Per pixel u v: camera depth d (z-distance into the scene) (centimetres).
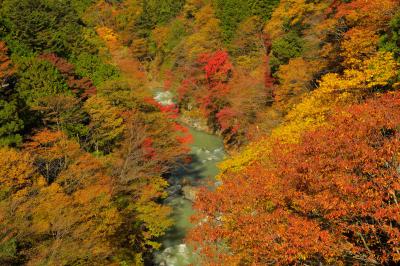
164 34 6900
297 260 1230
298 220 1165
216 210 1441
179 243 2502
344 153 1228
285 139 1878
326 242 1077
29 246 1555
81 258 1609
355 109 1415
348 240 1290
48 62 2875
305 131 1631
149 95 3378
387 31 2277
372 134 1248
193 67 5188
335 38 3091
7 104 2283
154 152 2836
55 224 1573
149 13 7525
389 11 2252
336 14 2970
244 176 1608
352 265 1206
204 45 5391
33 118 2542
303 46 3641
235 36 5134
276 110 3381
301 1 3641
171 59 6406
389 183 1107
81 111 2762
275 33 4303
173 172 3519
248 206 1336
